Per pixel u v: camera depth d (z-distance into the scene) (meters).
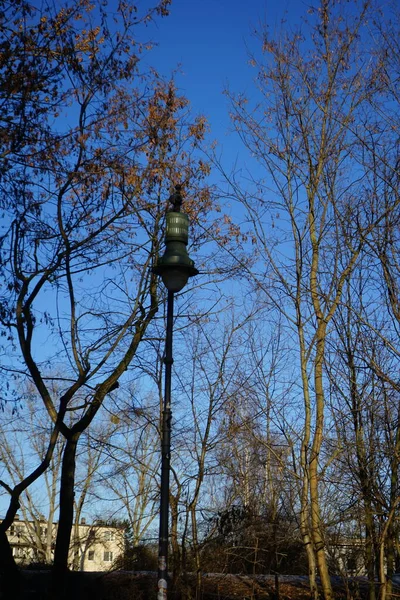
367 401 13.96
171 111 17.88
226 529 15.77
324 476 14.02
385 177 14.72
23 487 15.56
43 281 16.28
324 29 15.23
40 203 16.44
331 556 13.82
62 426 16.22
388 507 13.23
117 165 16.81
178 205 11.99
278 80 15.22
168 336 11.24
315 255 14.64
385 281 14.51
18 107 15.57
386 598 13.54
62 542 15.77
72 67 16.16
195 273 11.45
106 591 16.47
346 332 14.59
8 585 15.56
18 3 15.40
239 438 16.14
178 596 15.80
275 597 16.20
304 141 14.97
